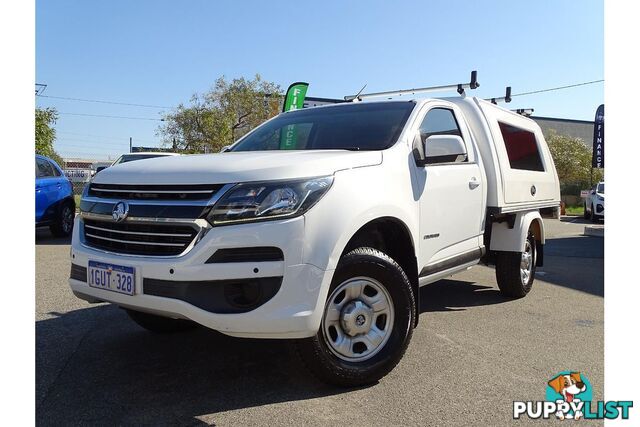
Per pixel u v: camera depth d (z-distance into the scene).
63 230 10.59
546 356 3.93
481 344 4.21
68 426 2.77
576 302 5.76
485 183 5.00
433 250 4.15
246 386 3.31
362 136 4.09
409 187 3.78
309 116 4.72
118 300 3.08
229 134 29.61
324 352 3.09
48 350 3.93
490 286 6.65
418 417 2.92
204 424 2.81
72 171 35.19
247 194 2.88
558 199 7.03
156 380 3.39
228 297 2.87
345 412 2.96
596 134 16.14
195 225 2.86
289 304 2.87
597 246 11.21
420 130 4.28
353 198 3.18
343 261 3.16
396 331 3.40
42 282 6.18
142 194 3.13
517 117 6.20
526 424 2.87
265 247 2.85
